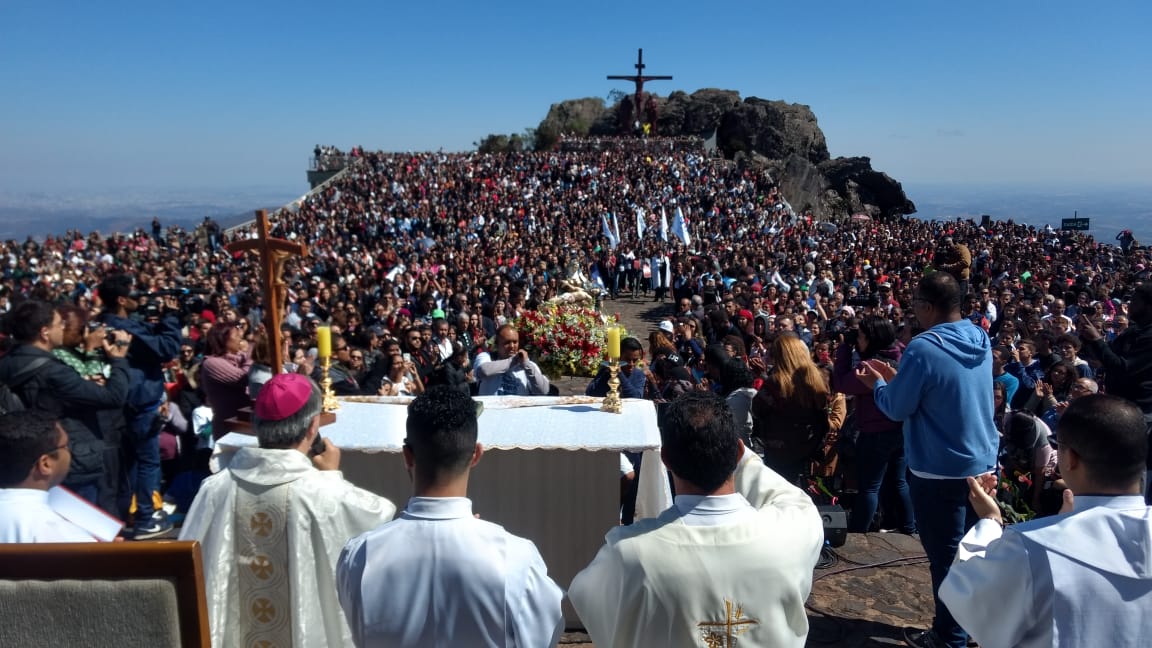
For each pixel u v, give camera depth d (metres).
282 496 2.74
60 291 16.19
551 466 4.02
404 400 4.65
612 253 26.42
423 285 18.50
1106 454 2.17
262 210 3.56
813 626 4.39
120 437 5.57
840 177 71.44
